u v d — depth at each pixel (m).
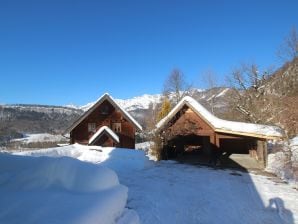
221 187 16.05
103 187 5.19
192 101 26.33
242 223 10.68
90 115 31.75
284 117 25.92
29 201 4.14
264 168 22.77
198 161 25.38
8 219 3.69
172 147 27.16
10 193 4.32
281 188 16.41
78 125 31.77
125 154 20.00
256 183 17.50
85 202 4.47
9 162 5.22
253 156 28.38
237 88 46.94
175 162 24.62
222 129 23.92
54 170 5.03
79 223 3.85
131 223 5.13
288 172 19.55
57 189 4.72
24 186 4.61
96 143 28.69
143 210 11.10
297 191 15.77
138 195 13.13
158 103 51.19
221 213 11.66
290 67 41.41
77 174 5.11
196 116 25.58
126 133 31.17
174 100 56.81
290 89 39.38
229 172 20.88
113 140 28.47
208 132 25.06
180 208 11.91
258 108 41.34
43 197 4.33
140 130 31.02
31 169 4.98
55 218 3.84
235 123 24.55
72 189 4.85
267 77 44.84
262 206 12.83
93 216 4.16
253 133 22.80
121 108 30.98
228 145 33.03
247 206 12.74
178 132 25.80
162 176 17.94
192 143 30.58
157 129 26.12
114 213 4.84
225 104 51.50
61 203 4.27
